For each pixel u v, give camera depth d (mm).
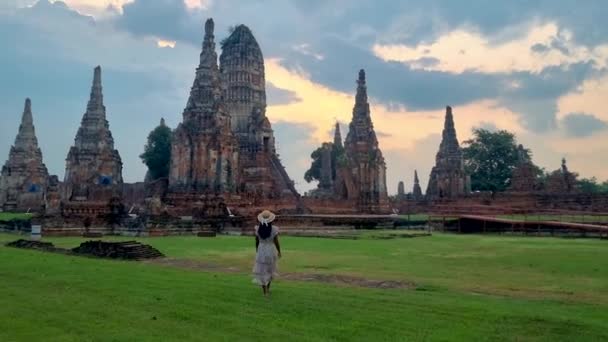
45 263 24594
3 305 14086
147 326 11883
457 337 11219
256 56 129125
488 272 23828
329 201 81125
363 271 23984
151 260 28750
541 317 13141
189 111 71312
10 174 98312
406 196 127938
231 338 10961
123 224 53188
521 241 45844
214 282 18516
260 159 94438
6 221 57656
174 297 15273
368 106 92188
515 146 135250
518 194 96500
